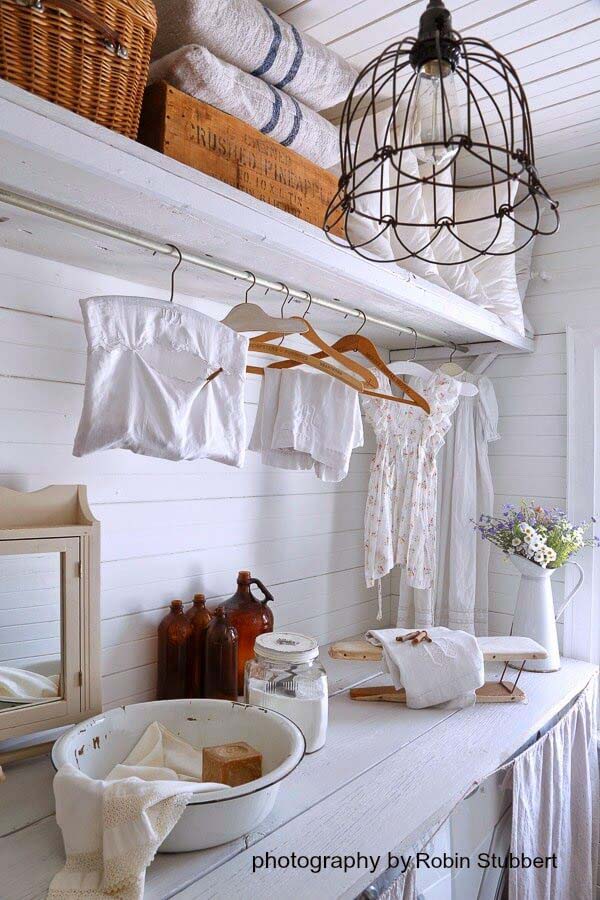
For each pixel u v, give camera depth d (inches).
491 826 62.5
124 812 38.1
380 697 70.3
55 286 58.0
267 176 53.2
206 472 72.9
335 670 79.7
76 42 39.4
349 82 60.9
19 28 37.3
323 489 89.7
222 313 73.3
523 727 63.8
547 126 75.1
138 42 43.1
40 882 38.9
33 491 56.2
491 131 76.4
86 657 54.8
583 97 69.2
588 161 83.6
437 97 35.5
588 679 80.5
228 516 75.6
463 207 88.6
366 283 61.2
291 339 82.4
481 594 94.7
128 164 40.6
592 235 89.7
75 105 39.8
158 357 48.9
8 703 50.9
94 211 46.0
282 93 56.0
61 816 40.2
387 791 51.0
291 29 55.7
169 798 39.3
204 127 48.4
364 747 58.9
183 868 41.1
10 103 34.8
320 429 64.2
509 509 86.7
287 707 57.1
